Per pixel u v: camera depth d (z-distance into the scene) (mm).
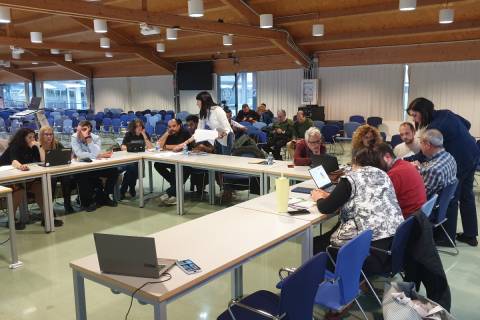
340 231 2447
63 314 2695
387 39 9797
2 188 3408
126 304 2809
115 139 11680
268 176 4188
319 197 2920
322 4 8531
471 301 2793
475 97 9016
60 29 11953
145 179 6758
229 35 9188
